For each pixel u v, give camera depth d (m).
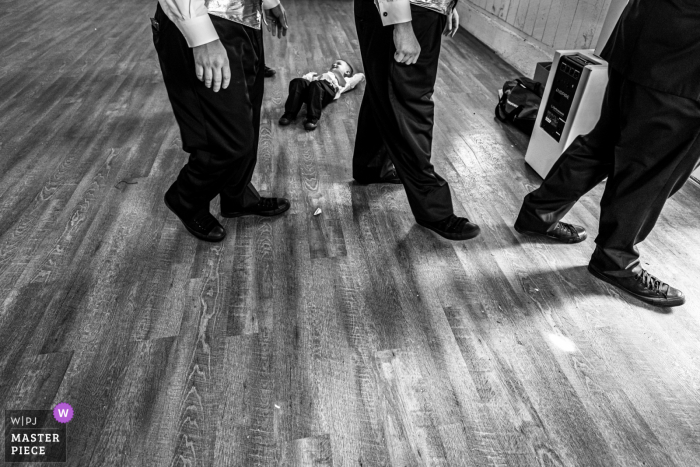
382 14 1.40
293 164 2.44
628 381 1.38
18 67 3.61
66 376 1.35
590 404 1.32
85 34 4.43
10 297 1.60
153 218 2.01
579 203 2.20
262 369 1.39
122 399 1.30
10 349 1.43
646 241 1.94
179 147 2.57
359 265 1.79
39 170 2.32
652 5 1.27
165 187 2.22
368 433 1.23
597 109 2.05
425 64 1.57
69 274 1.71
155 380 1.35
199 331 1.50
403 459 1.18
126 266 1.75
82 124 2.79
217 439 1.21
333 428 1.25
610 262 1.66
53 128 2.73
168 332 1.50
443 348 1.47
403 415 1.28
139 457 1.17
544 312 1.61
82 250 1.82
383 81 1.60
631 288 1.66
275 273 1.74
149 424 1.24
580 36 3.18
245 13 1.38
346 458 1.18
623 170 1.49
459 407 1.30
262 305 1.61
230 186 1.84
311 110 2.74
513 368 1.41
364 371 1.39
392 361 1.43
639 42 1.31
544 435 1.24
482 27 4.56
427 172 1.81
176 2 1.16
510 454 1.19
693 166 1.45
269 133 2.74
